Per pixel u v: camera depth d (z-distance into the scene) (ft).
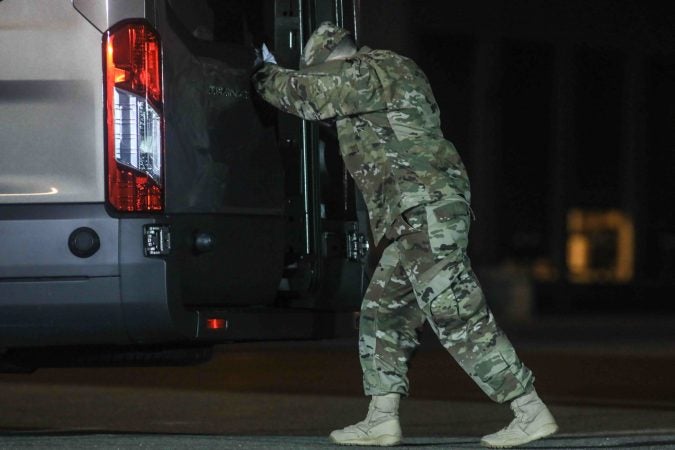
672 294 303.27
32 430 73.46
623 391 101.86
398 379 60.54
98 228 56.59
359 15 70.85
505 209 281.13
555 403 91.45
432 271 58.44
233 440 63.26
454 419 79.82
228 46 61.72
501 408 86.07
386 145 58.80
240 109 61.87
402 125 58.95
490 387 59.21
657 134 303.48
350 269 70.59
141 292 56.65
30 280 56.59
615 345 160.25
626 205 299.38
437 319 58.90
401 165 58.65
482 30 271.28
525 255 284.61
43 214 56.70
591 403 91.66
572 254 291.58
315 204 65.72
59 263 56.54
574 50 289.12
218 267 60.49
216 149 60.54
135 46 57.36
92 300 56.49
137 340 57.47
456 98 271.69
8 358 61.62
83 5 57.21
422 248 58.44
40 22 57.36
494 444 59.72
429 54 265.75
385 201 58.90
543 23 281.13
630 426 75.46
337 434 61.21
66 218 56.59
